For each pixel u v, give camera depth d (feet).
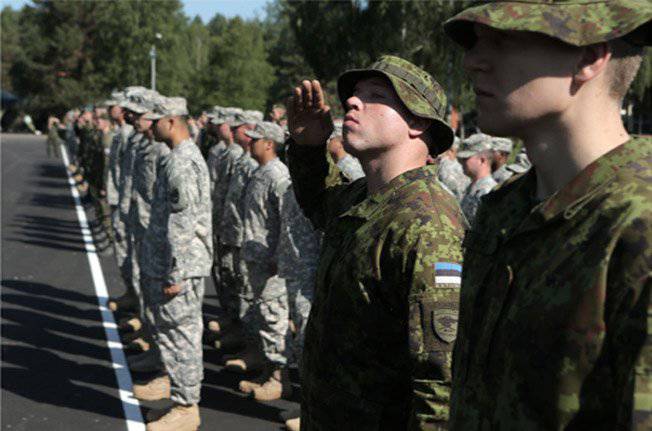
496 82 3.76
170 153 15.38
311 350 7.29
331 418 6.99
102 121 38.14
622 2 3.46
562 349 3.41
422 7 86.84
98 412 17.07
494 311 3.82
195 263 14.94
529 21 3.50
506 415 3.64
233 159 24.22
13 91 238.68
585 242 3.43
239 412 17.04
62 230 44.29
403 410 6.91
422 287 6.57
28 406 17.33
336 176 8.86
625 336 3.20
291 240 15.67
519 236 3.81
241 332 22.18
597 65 3.51
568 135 3.65
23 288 29.55
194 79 218.59
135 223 21.27
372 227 6.95
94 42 219.61
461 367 4.15
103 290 29.50
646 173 3.42
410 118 7.27
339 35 92.38
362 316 6.81
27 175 79.00
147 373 19.86
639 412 3.07
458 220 7.03
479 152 20.74
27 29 250.57
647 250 3.20
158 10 215.72
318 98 8.46
